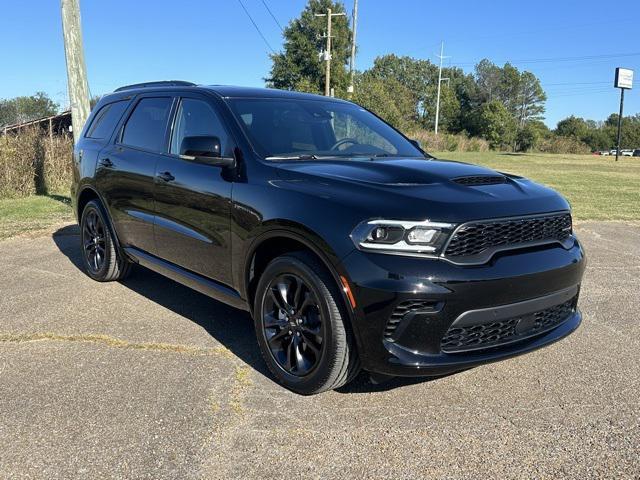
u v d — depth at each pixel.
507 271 3.01
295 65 49.06
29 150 12.67
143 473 2.62
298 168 3.53
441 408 3.26
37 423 3.04
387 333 2.95
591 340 4.35
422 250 2.89
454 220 2.92
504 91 103.31
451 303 2.88
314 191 3.26
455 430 3.02
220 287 4.04
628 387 3.55
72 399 3.29
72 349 4.02
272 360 3.52
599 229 9.35
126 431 2.96
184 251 4.32
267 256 3.72
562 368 3.83
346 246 2.97
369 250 2.93
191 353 3.98
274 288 3.49
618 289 5.77
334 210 3.09
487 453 2.81
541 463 2.73
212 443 2.86
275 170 3.58
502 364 3.88
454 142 54.03
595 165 31.64
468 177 3.42
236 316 4.77
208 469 2.65
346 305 3.01
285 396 3.37
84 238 5.89
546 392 3.47
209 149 3.71
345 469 2.67
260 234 3.48
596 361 3.95
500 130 81.19
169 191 4.36
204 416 3.12
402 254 2.89
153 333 4.35
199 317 4.73
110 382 3.52
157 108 4.88
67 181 14.02
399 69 103.81
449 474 2.64
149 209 4.68
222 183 3.82
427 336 2.92
